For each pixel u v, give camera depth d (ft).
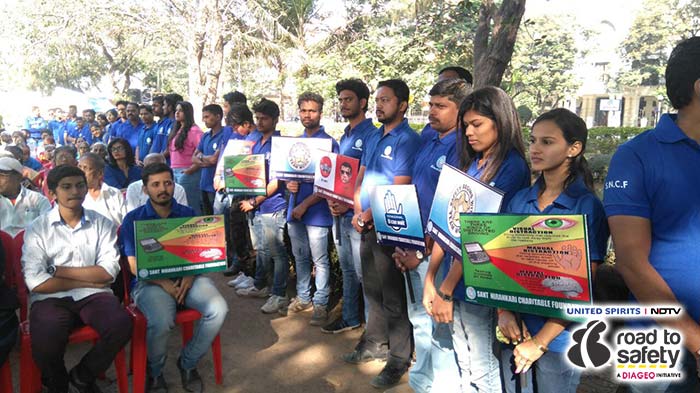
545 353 7.18
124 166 17.95
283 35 66.69
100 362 10.23
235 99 21.68
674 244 6.03
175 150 22.18
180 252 10.81
